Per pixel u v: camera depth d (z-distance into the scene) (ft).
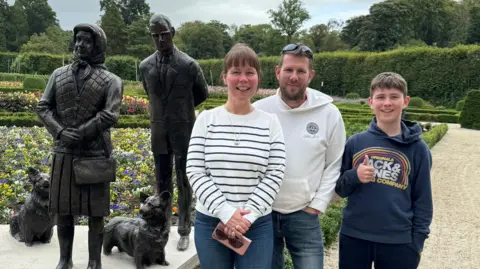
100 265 11.25
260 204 7.78
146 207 10.87
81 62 10.25
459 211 22.93
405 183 9.18
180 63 12.17
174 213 18.93
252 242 8.09
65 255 11.10
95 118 10.04
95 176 10.25
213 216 8.13
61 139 10.06
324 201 9.25
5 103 49.90
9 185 21.74
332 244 17.15
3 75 110.83
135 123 44.86
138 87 102.58
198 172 8.04
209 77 138.92
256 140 8.05
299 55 9.12
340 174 9.75
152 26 11.85
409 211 9.25
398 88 9.20
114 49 193.57
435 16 187.32
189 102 12.59
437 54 100.07
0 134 33.14
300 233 9.41
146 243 11.23
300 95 9.30
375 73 111.14
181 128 12.59
